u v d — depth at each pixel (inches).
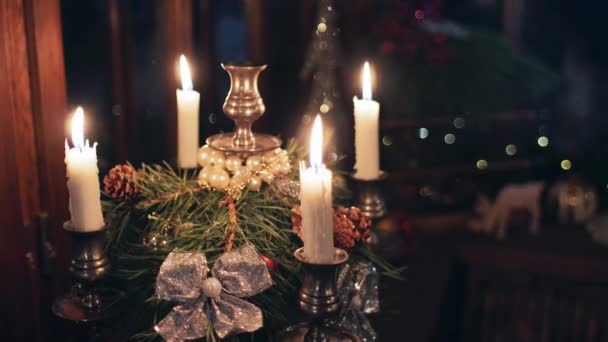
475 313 64.6
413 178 67.7
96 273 30.7
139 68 47.1
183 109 35.0
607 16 91.0
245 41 55.7
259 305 32.2
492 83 66.9
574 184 69.6
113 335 32.9
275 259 32.6
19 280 39.4
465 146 69.0
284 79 60.8
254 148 34.0
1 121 37.7
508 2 84.0
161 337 32.1
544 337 63.1
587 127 90.9
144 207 33.8
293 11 59.9
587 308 61.6
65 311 31.7
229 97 33.8
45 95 39.2
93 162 30.2
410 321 51.8
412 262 61.4
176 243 32.5
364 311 34.2
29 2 38.1
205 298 30.7
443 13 83.5
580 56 92.6
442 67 65.7
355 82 65.0
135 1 46.1
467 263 64.0
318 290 29.6
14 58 38.1
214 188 33.6
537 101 82.0
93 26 44.0
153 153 48.1
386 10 66.2
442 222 67.0
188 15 46.5
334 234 31.7
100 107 45.0
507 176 71.5
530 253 62.1
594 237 65.0
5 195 38.4
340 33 64.3
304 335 31.3
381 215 35.7
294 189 34.0
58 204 40.4
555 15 91.4
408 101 65.4
